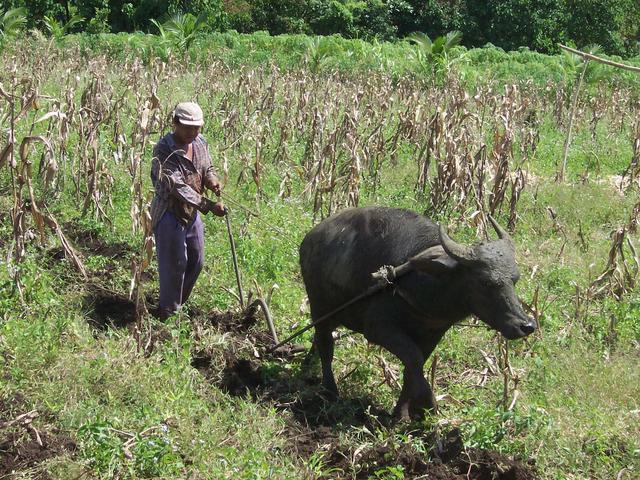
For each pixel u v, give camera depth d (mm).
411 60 27266
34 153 10984
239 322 7719
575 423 6203
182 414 5719
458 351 7492
